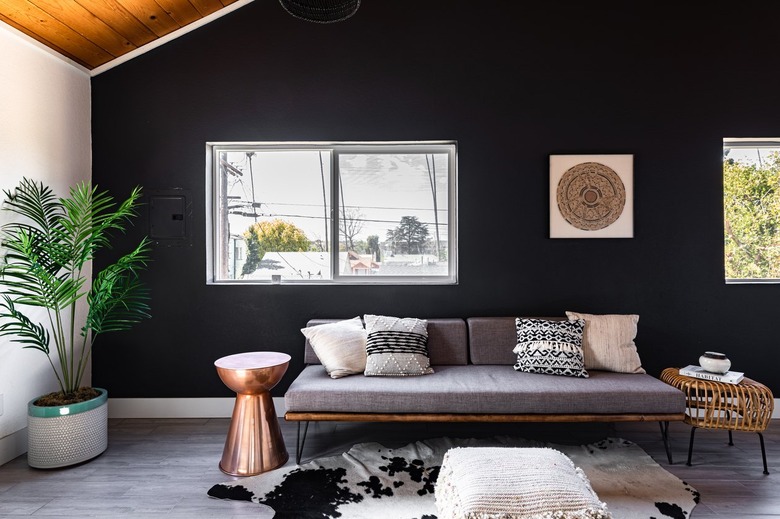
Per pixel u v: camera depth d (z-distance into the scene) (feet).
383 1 10.61
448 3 10.59
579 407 7.77
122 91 10.57
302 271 11.08
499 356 9.70
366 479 7.33
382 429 9.53
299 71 10.62
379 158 11.02
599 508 4.73
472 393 7.83
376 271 11.03
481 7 10.58
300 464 7.88
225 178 11.05
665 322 10.44
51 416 7.80
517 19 10.57
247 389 7.64
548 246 10.57
